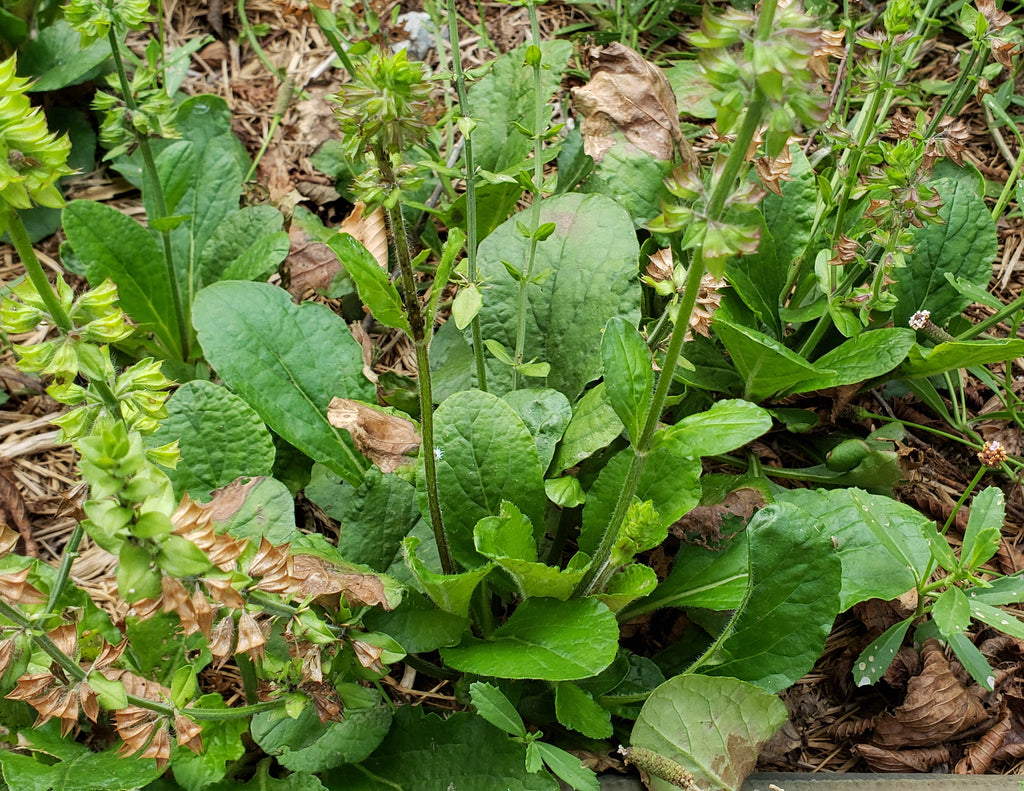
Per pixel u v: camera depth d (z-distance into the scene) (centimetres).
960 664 34
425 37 51
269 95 52
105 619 30
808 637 29
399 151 21
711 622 33
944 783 30
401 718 29
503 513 29
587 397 33
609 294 35
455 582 27
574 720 28
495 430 31
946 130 32
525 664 27
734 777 28
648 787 29
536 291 36
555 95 50
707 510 34
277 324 34
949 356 36
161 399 22
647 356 24
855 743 34
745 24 17
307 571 25
